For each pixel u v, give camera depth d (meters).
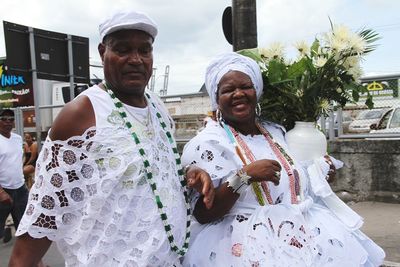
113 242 1.64
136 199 1.67
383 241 4.65
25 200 5.29
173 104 8.00
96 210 1.64
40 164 1.68
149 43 1.76
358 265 2.12
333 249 2.09
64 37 6.31
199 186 1.86
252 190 2.10
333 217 2.27
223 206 2.02
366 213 5.73
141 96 1.84
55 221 1.66
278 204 2.10
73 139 1.63
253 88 2.18
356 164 6.39
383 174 6.20
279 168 1.98
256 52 2.56
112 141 1.66
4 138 5.14
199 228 2.19
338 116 6.72
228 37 5.06
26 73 6.04
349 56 2.40
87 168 1.65
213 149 2.09
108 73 1.75
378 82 6.36
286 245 2.00
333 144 6.52
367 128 6.85
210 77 2.23
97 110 1.67
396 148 6.07
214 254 2.07
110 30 1.68
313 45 2.47
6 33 5.82
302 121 2.47
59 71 6.30
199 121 7.66
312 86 2.39
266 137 2.32
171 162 1.87
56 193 1.64
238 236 2.04
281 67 2.42
